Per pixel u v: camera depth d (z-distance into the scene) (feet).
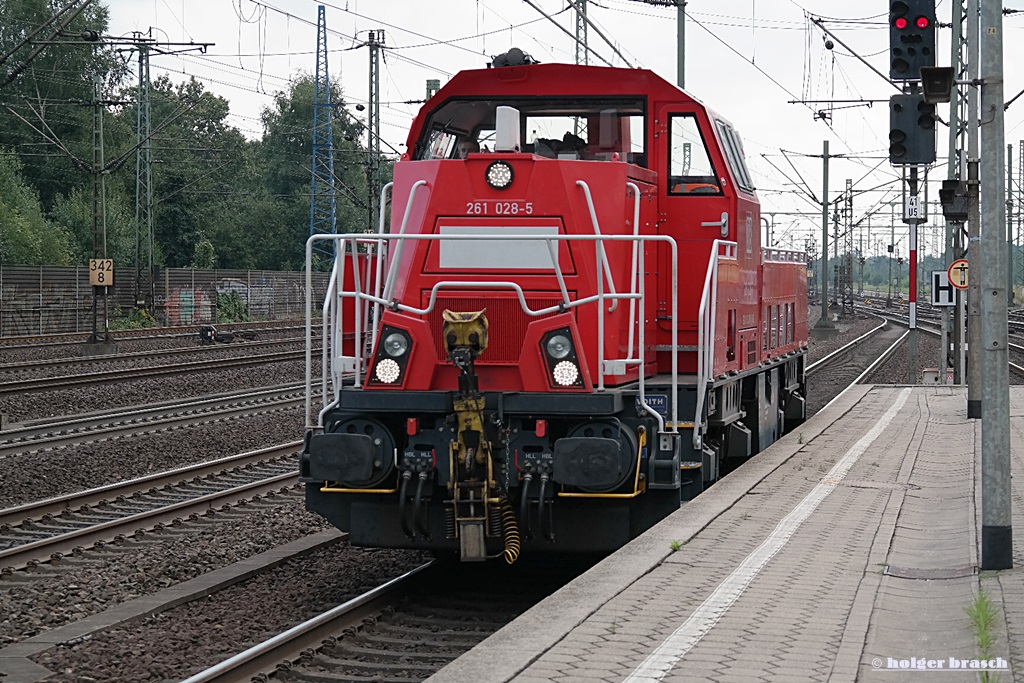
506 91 42.68
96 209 163.32
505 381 36.47
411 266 37.22
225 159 322.75
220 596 36.11
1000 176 32.99
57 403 87.40
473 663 22.89
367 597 34.24
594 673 22.35
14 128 248.52
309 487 37.01
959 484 46.93
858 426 71.77
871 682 21.93
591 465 33.83
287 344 167.43
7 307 176.76
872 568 31.58
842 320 323.16
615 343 37.32
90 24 257.34
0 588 37.04
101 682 27.68
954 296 107.45
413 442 35.70
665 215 42.96
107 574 38.17
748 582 29.68
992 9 32.73
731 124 47.85
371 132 189.26
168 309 217.97
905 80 55.47
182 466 61.77
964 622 26.30
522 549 36.55
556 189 36.88
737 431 48.39
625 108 42.60
